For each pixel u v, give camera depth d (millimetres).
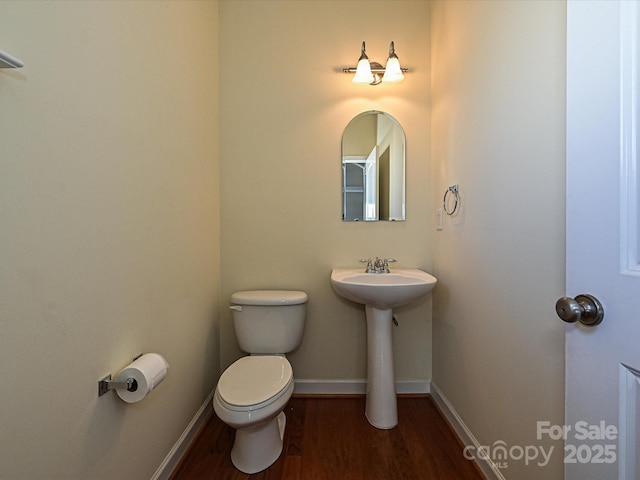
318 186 1915
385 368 1646
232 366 1448
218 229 1889
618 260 542
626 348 528
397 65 1754
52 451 725
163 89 1230
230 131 1897
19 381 647
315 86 1904
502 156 1122
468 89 1388
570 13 642
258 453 1324
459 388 1517
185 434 1426
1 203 610
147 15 1114
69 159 770
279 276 1923
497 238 1159
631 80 525
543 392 918
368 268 1811
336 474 1299
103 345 892
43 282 701
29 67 662
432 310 1935
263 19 1892
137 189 1055
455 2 1523
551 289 881
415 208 1921
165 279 1244
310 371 1947
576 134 629
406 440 1510
